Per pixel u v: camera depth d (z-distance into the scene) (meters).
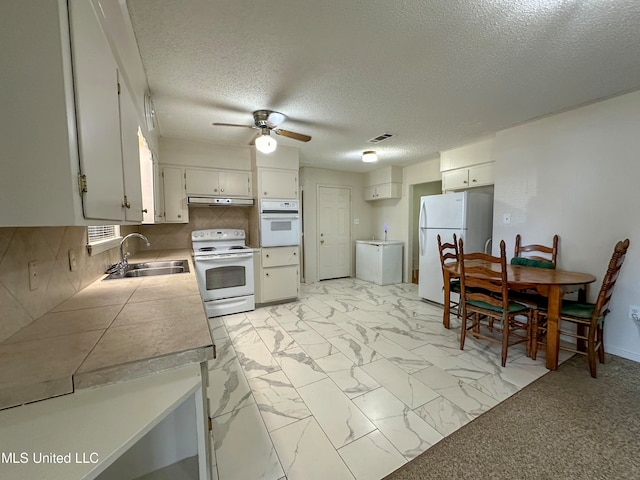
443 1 1.31
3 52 0.65
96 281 1.83
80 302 1.36
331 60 1.79
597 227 2.50
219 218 4.10
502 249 2.18
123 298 1.43
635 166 2.29
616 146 2.38
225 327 3.07
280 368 2.21
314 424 1.61
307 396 1.86
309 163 4.91
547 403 1.78
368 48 1.67
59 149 0.69
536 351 2.34
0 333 0.91
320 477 1.28
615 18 1.42
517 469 1.32
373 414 1.69
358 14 1.39
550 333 2.18
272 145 2.60
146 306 1.30
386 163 4.97
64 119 0.69
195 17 1.39
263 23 1.45
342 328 3.03
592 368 2.07
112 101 1.04
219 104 2.42
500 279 2.23
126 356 0.82
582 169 2.58
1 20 0.65
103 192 0.92
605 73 1.98
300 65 1.85
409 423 1.61
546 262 2.78
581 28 1.50
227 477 1.27
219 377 2.09
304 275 5.29
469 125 3.01
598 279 2.51
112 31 1.23
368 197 5.74
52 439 0.60
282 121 2.78
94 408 0.70
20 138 0.67
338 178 5.57
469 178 3.74
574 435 1.51
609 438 1.49
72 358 0.81
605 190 2.45
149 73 1.90
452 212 3.54
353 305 3.86
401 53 1.72
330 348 2.55
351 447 1.45
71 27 0.71
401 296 4.33
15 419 0.66
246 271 3.58
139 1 1.27
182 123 2.88
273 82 2.06
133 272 2.46
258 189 3.72
